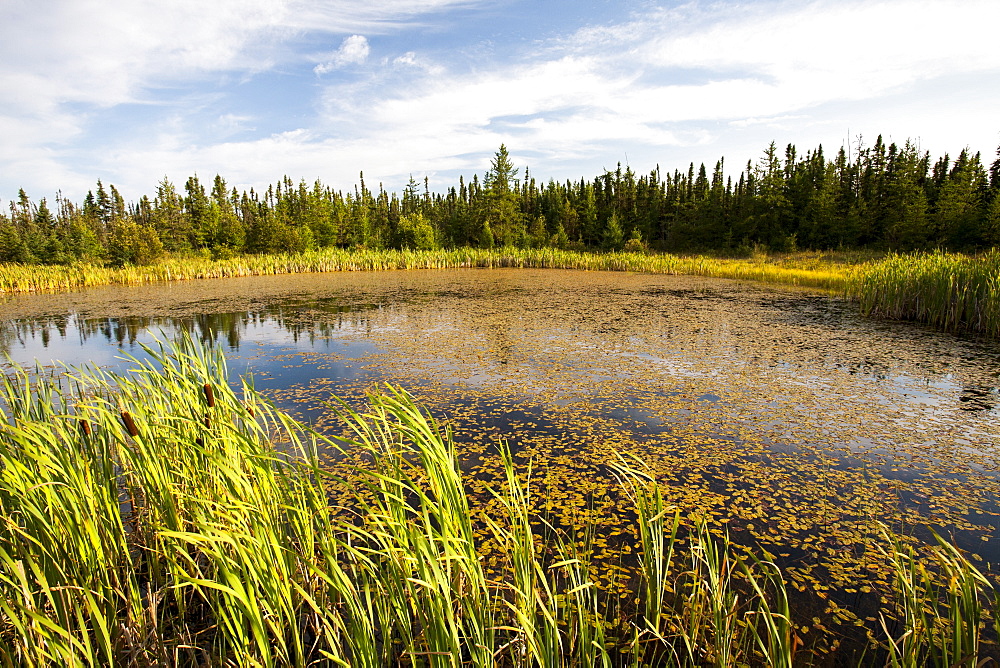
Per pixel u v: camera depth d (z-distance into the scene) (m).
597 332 10.50
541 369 7.73
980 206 32.97
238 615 2.10
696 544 3.39
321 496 2.66
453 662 2.00
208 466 3.01
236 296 17.80
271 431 5.32
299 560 2.62
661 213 49.47
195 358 3.71
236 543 2.02
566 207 51.84
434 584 2.07
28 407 3.54
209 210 49.16
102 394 5.20
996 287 9.88
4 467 2.51
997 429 5.36
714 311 13.14
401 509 2.22
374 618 2.68
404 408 2.34
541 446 4.98
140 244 29.14
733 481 4.28
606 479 4.30
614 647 2.54
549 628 2.14
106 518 2.65
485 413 5.90
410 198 60.66
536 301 15.46
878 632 2.63
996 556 3.27
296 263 29.67
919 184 39.41
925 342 9.37
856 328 10.72
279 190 68.06
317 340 10.05
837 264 26.67
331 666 2.40
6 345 9.97
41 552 2.41
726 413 5.85
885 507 3.88
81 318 13.21
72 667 1.87
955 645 2.13
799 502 3.95
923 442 5.05
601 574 3.07
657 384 6.95
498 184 49.00
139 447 2.78
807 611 2.79
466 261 32.75
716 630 2.37
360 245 46.19
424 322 11.96
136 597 2.43
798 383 6.95
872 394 6.49
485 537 3.44
